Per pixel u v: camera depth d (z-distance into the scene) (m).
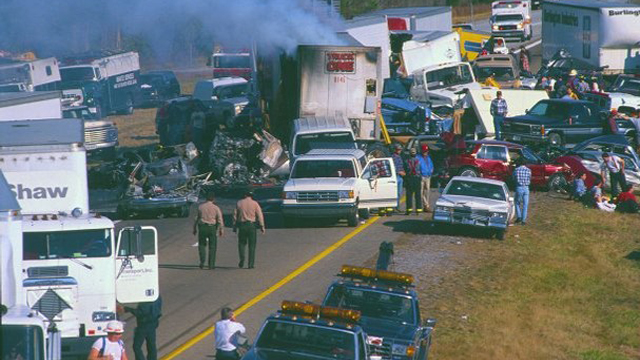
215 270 65.06
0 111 69.50
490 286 65.19
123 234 48.00
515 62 139.38
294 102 99.88
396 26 150.75
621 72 136.50
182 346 49.25
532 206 89.81
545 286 67.38
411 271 66.62
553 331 58.44
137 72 171.62
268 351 38.69
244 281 62.19
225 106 112.25
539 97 108.88
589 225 84.38
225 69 174.00
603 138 98.31
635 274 72.50
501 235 76.56
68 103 151.00
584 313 63.31
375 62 93.81
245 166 96.12
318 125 88.50
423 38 133.75
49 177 51.22
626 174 95.31
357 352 38.75
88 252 46.44
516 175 82.75
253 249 65.44
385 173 79.44
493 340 54.00
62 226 46.47
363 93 93.88
